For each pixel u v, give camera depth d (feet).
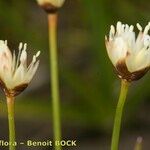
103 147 1.15
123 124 1.17
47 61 1.27
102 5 1.10
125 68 0.53
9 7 1.25
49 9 0.73
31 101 1.09
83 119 1.11
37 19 1.41
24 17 1.33
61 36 1.35
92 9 1.10
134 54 0.53
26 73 0.55
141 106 1.21
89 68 1.30
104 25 1.10
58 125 0.72
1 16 1.25
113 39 0.55
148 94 1.16
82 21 1.35
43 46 1.24
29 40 1.24
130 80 0.54
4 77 0.54
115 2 1.17
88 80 1.19
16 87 0.54
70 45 1.35
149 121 1.19
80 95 1.12
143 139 1.15
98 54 1.11
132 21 1.18
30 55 1.24
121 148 1.13
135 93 1.14
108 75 1.09
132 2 1.22
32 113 1.09
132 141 1.14
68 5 1.38
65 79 1.19
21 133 1.19
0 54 0.54
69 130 1.19
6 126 1.19
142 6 1.23
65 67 1.22
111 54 0.54
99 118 1.11
